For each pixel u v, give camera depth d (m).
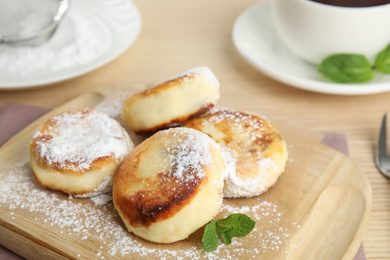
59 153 0.45
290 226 0.44
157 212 0.42
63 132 0.48
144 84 0.56
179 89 0.47
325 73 0.56
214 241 0.42
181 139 0.44
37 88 0.59
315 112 0.56
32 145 0.47
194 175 0.42
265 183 0.45
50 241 0.43
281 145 0.47
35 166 0.46
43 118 0.53
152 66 0.62
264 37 0.62
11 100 0.58
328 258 0.43
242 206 0.45
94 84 0.59
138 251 0.42
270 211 0.45
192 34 0.67
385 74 0.57
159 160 0.44
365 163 0.51
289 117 0.55
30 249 0.44
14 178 0.47
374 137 0.53
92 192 0.45
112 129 0.48
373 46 0.56
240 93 0.58
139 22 0.64
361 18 0.54
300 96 0.58
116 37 0.62
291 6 0.56
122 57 0.63
